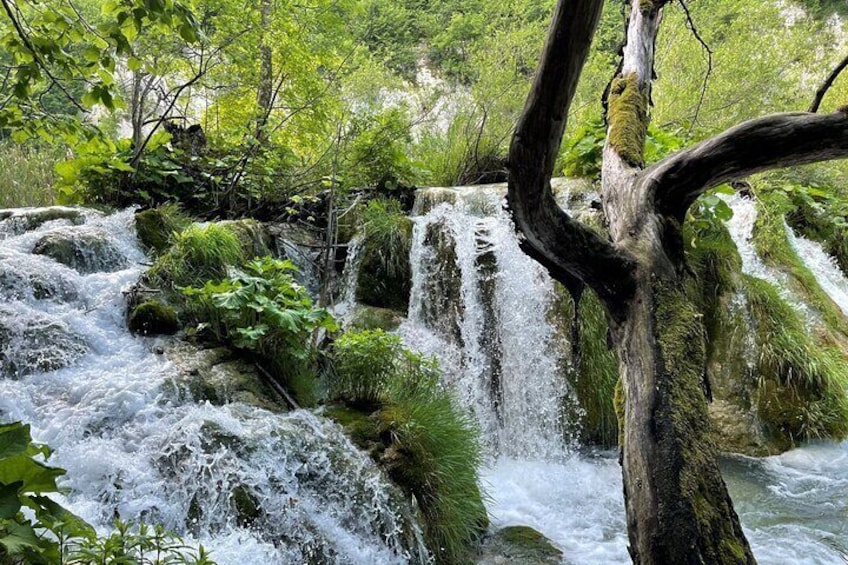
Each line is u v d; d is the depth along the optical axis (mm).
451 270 5328
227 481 2416
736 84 7750
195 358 3299
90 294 3580
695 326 1475
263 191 5820
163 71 5848
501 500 3691
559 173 6738
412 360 3635
